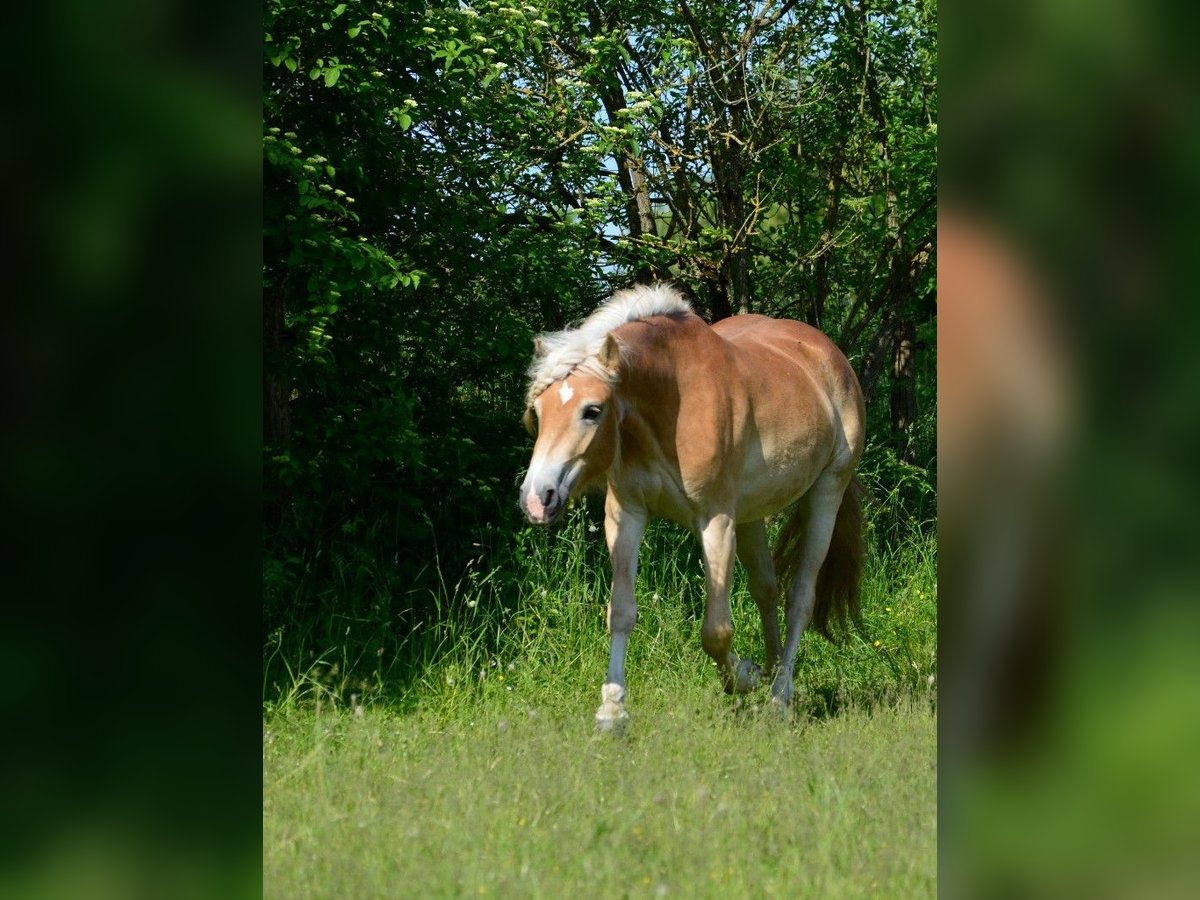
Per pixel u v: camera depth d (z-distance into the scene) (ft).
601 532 21.59
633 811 10.80
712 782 12.06
